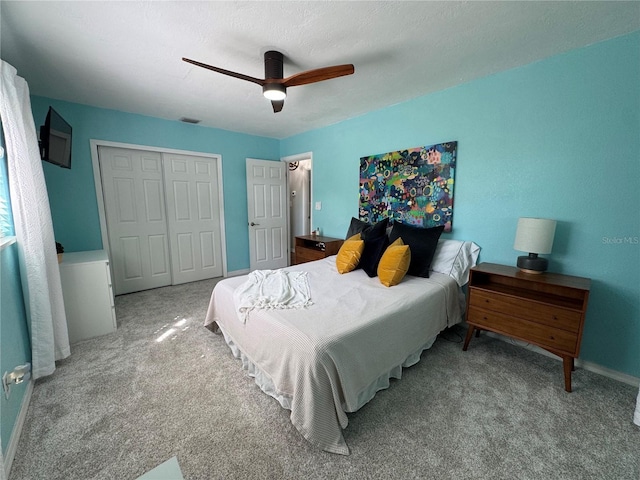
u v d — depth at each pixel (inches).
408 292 80.6
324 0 55.9
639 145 67.2
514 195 88.3
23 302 69.3
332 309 69.0
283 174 186.7
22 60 80.0
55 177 117.0
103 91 104.0
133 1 56.0
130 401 65.1
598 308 75.5
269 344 62.5
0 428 47.8
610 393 68.0
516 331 77.1
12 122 63.2
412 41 70.5
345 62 80.8
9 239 61.7
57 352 79.3
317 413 51.8
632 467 49.3
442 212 105.3
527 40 70.1
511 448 53.2
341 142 143.0
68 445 53.3
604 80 70.6
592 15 60.4
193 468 49.3
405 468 49.3
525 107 83.7
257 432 57.0
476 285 86.3
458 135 99.0
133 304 126.2
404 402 65.2
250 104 117.0
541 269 78.2
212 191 163.0
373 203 128.7
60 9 58.2
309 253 149.5
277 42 70.8
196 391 68.9
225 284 91.7
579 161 75.7
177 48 73.9
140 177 139.6
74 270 91.0
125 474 48.1
